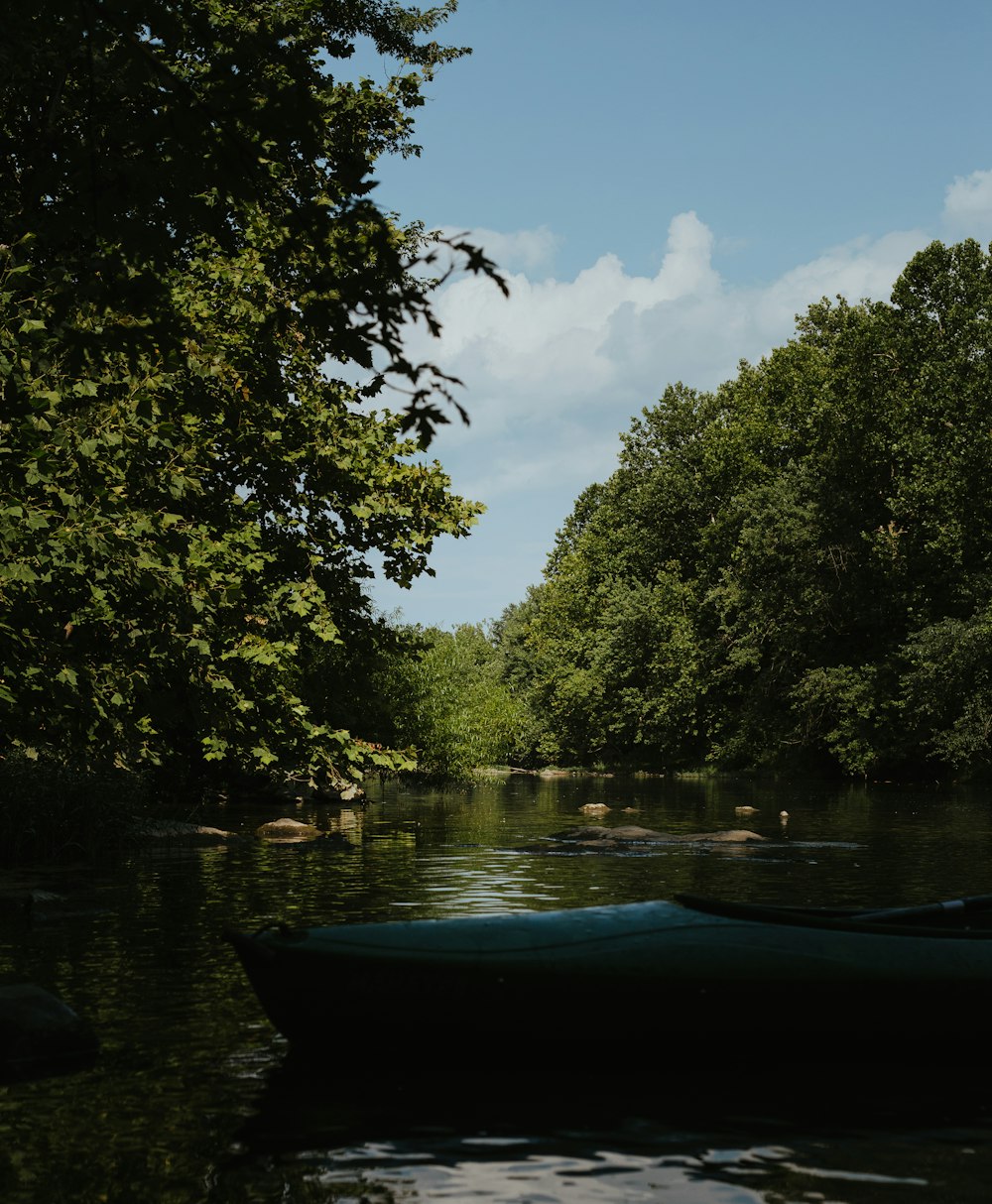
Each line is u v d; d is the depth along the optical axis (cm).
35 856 1496
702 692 5334
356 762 2247
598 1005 588
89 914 1041
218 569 1683
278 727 2020
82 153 549
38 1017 596
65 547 1235
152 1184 429
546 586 7688
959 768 4084
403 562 2339
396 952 588
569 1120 504
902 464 4103
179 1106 518
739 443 5247
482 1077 570
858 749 4272
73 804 1522
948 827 2170
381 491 2258
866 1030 607
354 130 2030
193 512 1791
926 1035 612
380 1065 587
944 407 3734
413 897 1155
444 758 3272
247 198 532
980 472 3650
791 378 5053
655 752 6084
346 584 2302
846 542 4369
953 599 4009
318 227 502
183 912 1052
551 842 1767
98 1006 699
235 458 2103
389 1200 414
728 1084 562
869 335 3969
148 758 1853
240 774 2772
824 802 3034
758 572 4719
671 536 6038
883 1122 504
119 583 1338
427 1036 587
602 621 6081
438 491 2294
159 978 775
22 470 1193
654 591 5747
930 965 617
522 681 7881
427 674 3175
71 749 1605
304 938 598
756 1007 598
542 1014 586
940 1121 505
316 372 2125
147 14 495
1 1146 467
